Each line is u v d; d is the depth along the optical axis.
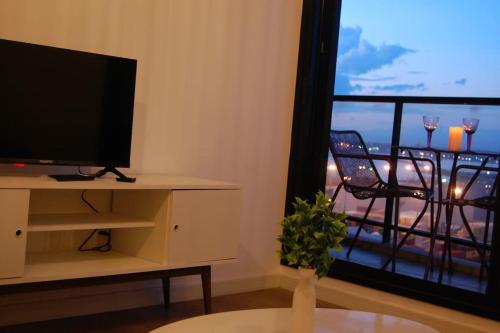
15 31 2.26
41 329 2.33
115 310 2.67
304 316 1.37
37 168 2.36
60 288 2.02
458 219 3.99
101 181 2.14
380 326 1.62
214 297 3.07
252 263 3.29
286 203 3.41
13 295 2.36
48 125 2.14
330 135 3.74
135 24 2.62
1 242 1.85
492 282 2.63
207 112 2.96
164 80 2.76
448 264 3.80
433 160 4.04
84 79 2.22
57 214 2.37
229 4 3.02
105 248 2.53
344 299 3.09
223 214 2.45
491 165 3.72
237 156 3.14
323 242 1.35
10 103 2.04
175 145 2.83
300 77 3.37
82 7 2.44
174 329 1.46
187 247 2.33
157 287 2.82
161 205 2.30
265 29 3.22
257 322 1.56
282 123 3.38
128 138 2.37
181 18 2.80
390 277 3.00
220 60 3.00
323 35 3.40
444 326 2.70
